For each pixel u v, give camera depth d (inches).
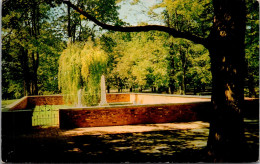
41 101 919.7
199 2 627.8
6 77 1136.2
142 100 880.3
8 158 225.1
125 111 409.7
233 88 189.9
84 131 354.3
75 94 674.2
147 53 940.6
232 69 189.8
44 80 1370.6
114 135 327.3
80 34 940.0
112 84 1421.0
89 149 257.6
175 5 636.1
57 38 917.2
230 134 190.4
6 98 1508.4
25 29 844.0
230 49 189.8
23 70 1120.2
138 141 292.4
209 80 842.8
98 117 395.5
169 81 930.1
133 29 212.2
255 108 492.7
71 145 274.2
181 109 443.8
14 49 967.0
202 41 203.3
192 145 270.4
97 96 705.0
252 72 667.4
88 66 663.8
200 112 456.1
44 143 283.6
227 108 191.3
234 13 190.2
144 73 957.8
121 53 1307.8
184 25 813.2
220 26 193.9
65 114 383.2
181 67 919.7
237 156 188.7
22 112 357.4
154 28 212.4
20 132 348.2
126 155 234.7
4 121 347.9
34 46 784.9
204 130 358.6
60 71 688.4
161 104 430.6
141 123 419.2
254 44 598.5
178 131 352.2
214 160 196.2
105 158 224.7
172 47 900.6
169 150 250.5
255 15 550.6
